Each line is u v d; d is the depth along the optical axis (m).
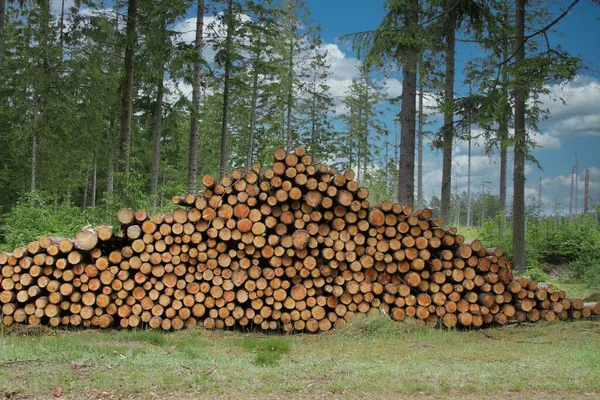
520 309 9.49
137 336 8.07
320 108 34.28
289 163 8.94
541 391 5.59
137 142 28.42
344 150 35.06
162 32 17.78
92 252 8.73
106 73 22.89
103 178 38.19
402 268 9.27
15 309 8.54
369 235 9.23
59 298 8.56
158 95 21.00
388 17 13.59
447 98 17.09
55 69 21.16
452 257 9.36
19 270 8.55
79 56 20.05
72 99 21.56
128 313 8.74
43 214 13.98
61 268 8.60
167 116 20.78
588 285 14.70
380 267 9.24
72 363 6.12
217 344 7.84
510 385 5.71
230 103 26.98
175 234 8.84
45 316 8.70
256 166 8.97
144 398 5.26
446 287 9.24
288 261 8.96
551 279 16.33
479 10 14.93
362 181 33.94
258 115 31.52
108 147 24.81
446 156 16.53
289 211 9.01
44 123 21.56
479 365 6.55
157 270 8.80
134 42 17.69
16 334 8.20
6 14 21.66
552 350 7.48
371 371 6.18
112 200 14.63
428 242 9.30
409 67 13.43
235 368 6.25
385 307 9.16
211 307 8.89
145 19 18.59
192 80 19.27
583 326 9.05
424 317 9.14
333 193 9.01
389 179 37.16
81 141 23.61
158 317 8.78
